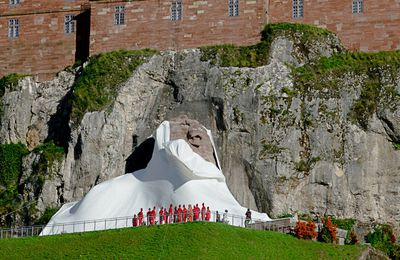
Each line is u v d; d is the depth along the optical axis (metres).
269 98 120.44
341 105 120.06
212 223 103.31
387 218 117.75
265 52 123.31
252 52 123.62
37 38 132.88
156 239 101.62
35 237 106.62
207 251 98.88
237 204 114.31
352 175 118.25
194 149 117.12
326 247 103.06
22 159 126.19
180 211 107.94
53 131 127.81
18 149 127.44
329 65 122.75
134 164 122.25
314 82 120.94
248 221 108.44
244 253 99.62
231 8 126.19
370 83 120.88
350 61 123.25
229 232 102.31
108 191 116.06
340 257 101.56
